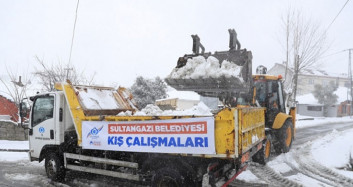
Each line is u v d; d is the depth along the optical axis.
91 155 6.20
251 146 5.35
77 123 6.10
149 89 19.47
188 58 7.19
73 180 6.91
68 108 6.77
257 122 6.10
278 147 9.62
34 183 6.71
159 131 4.93
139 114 5.61
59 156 6.77
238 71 6.05
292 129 10.54
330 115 41.81
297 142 12.52
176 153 4.76
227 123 4.39
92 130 5.82
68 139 6.63
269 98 9.31
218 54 6.75
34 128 7.18
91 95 6.65
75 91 6.30
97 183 6.59
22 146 11.98
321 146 11.32
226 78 6.07
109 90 7.35
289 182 6.53
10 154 10.31
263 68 10.05
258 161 7.98
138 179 5.48
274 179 6.77
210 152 4.48
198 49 7.26
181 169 4.98
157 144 4.95
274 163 8.31
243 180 6.56
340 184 6.41
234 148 4.34
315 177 6.99
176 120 4.75
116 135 5.45
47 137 6.86
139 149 5.15
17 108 15.65
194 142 4.61
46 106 6.94
